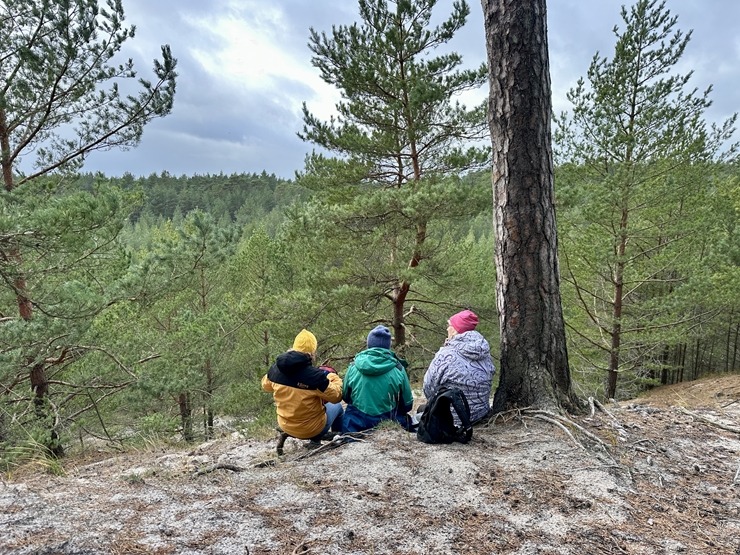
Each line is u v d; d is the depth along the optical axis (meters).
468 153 9.29
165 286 7.62
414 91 8.45
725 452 3.92
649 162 9.87
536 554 2.32
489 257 12.59
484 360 4.29
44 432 6.70
